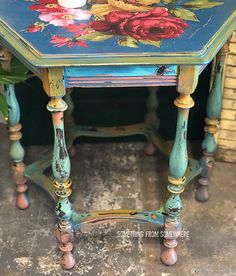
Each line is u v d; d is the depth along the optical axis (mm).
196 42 1148
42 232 1581
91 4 1312
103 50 1118
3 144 1891
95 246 1533
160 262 1485
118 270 1468
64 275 1455
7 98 1424
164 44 1141
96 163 1838
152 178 1773
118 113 1880
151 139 1773
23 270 1470
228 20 1241
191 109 1836
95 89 1813
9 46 1205
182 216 1627
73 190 1725
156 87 1706
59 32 1185
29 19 1240
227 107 1683
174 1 1326
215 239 1557
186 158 1300
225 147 1781
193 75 1149
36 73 1188
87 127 1766
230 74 1609
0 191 1719
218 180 1758
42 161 1604
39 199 1692
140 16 1250
